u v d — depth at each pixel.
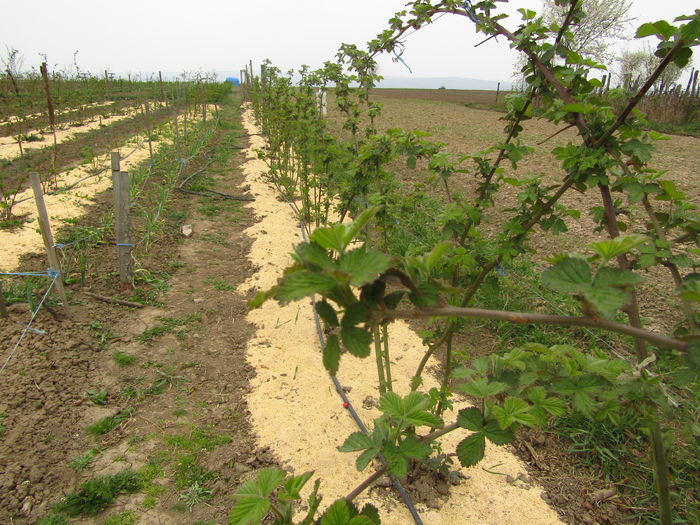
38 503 2.37
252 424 3.00
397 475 1.25
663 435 1.65
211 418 3.04
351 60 3.73
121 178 4.20
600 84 1.80
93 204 6.74
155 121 13.72
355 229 0.75
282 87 9.76
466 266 2.17
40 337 3.62
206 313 4.28
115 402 3.12
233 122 17.41
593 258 0.90
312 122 6.54
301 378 3.47
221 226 6.53
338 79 4.25
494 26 1.98
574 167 1.71
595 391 1.41
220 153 11.29
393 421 1.67
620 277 0.81
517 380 1.52
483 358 1.61
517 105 2.06
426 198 3.40
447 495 2.53
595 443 2.90
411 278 0.85
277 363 3.64
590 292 0.81
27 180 7.67
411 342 4.03
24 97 15.27
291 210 7.40
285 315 4.34
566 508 2.51
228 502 2.44
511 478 2.67
